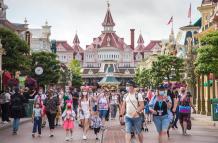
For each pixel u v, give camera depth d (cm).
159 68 7356
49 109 2425
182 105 2495
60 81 10044
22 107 2545
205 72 3819
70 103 2247
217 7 5231
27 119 3662
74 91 3884
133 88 1653
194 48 6059
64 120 2231
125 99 1662
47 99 2477
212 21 5384
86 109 2255
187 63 5997
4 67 5016
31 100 3878
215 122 3353
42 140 2225
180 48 9131
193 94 6028
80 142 2145
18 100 2530
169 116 1770
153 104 1709
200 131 2755
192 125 3272
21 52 5203
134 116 1631
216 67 3766
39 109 2403
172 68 7344
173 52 9719
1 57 4666
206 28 6188
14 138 2306
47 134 2544
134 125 1652
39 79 7200
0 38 5000
